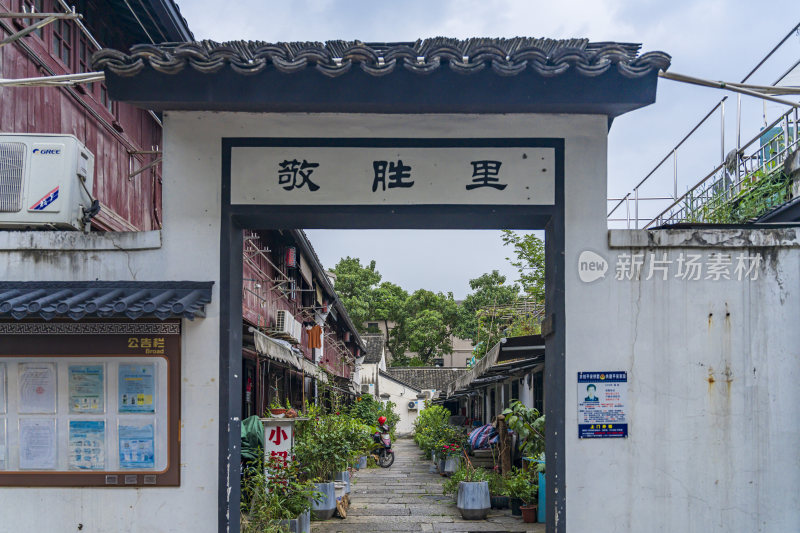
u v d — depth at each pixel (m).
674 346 4.93
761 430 4.89
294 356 10.86
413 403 40.09
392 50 4.32
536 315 17.36
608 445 4.86
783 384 4.92
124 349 4.96
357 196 5.02
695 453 4.86
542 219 5.18
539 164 5.03
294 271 15.99
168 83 4.57
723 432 4.88
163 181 5.05
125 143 9.41
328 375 17.73
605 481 4.83
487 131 5.05
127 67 4.45
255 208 5.02
